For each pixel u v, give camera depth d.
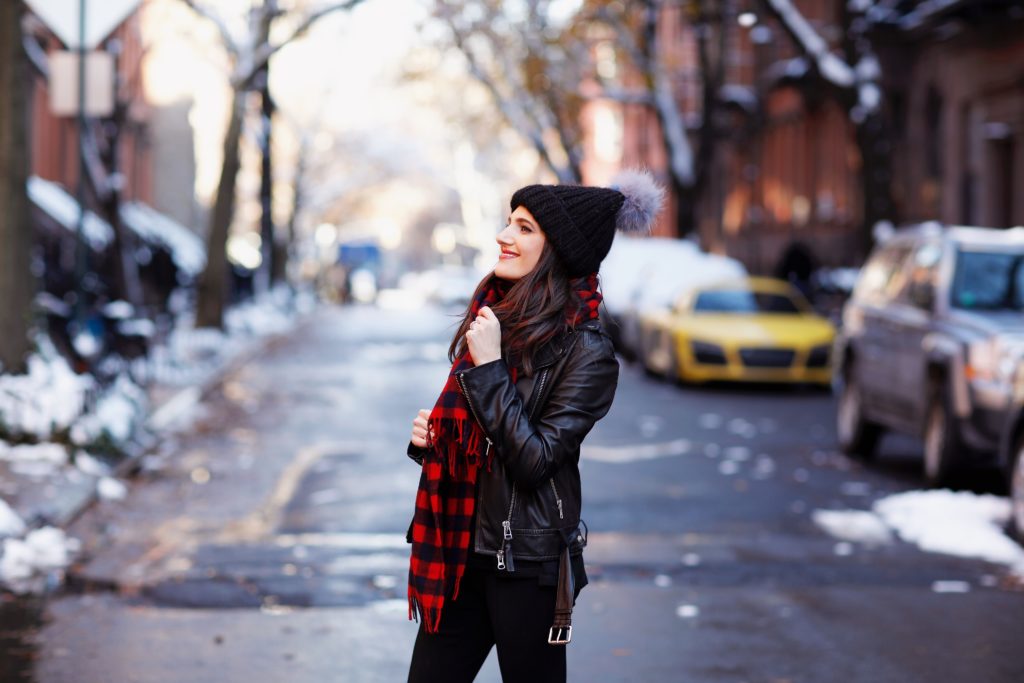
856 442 14.59
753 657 6.99
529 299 3.95
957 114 33.47
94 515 10.91
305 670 6.73
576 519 4.00
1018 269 12.98
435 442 3.92
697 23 38.34
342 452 14.79
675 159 40.00
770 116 48.25
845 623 7.69
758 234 50.09
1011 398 10.88
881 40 35.38
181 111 57.69
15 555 9.19
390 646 7.17
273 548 9.69
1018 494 10.05
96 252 31.28
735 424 17.89
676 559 9.41
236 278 45.75
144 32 47.00
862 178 26.38
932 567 9.24
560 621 3.93
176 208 57.66
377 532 10.29
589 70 41.75
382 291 96.25
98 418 13.88
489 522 3.92
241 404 19.91
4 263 14.41
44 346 14.97
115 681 6.52
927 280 13.30
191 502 11.63
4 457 12.58
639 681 6.56
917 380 12.82
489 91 47.44
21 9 14.45
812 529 10.56
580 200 3.97
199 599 8.18
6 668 6.72
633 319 28.48
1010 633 7.49
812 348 22.66
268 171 47.31
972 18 31.16
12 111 14.46
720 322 23.31
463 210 94.94
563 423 3.89
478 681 6.59
